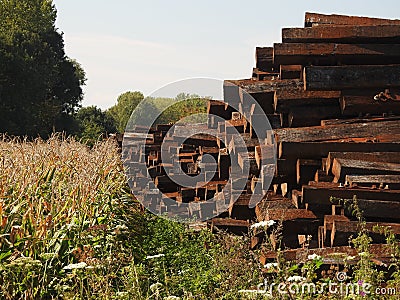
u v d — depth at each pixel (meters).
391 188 7.36
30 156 10.84
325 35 9.30
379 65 8.91
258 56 10.52
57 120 54.59
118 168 14.75
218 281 6.81
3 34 53.50
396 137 8.23
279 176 8.66
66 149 13.80
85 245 7.75
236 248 7.53
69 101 61.00
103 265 6.86
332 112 9.09
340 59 9.19
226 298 6.15
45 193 9.40
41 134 51.16
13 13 58.75
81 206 8.99
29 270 6.55
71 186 9.59
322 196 7.39
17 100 49.53
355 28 9.27
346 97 8.84
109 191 11.80
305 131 8.41
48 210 8.69
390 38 9.21
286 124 9.49
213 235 9.20
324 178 7.98
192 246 9.06
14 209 7.62
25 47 54.53
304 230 7.81
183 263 8.29
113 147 16.58
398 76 8.81
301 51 9.14
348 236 6.82
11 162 9.59
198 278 6.95
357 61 9.21
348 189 7.32
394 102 8.78
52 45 59.88
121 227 8.95
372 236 6.79
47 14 60.19
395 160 7.82
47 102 53.75
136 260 8.84
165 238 9.82
